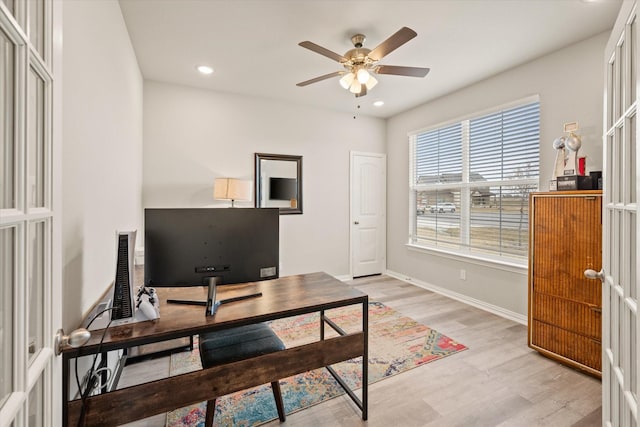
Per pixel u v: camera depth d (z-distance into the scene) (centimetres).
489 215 337
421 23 228
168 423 166
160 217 135
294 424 164
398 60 286
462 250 370
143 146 339
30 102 71
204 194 369
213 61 294
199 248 138
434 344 255
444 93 375
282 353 141
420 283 429
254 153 396
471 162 357
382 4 207
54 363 80
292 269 426
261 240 147
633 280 106
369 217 486
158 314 126
